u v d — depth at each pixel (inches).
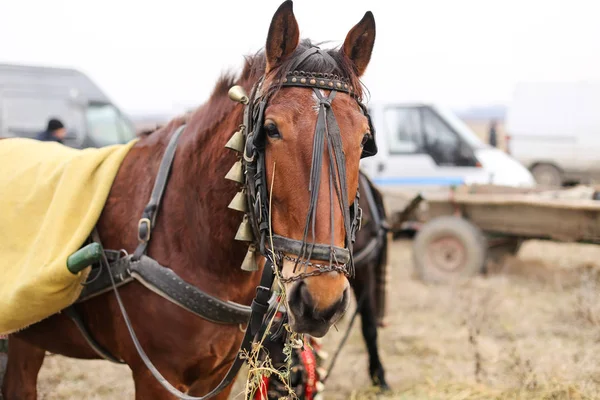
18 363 109.6
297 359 108.5
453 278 263.7
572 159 500.4
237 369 82.8
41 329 101.7
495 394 138.2
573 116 500.4
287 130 68.6
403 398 145.3
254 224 77.1
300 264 67.1
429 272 271.4
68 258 84.5
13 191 97.9
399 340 198.7
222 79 88.9
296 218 68.1
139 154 95.0
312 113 69.1
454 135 346.3
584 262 306.8
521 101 522.3
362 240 160.2
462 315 207.6
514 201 248.2
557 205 238.7
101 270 89.7
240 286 88.0
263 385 91.8
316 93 70.4
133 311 88.3
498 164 342.6
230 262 85.3
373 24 78.6
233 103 85.1
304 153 67.7
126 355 91.0
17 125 401.1
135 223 89.7
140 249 87.4
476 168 340.2
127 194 92.2
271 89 71.5
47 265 85.7
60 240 87.9
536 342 179.0
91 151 99.9
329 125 68.3
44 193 95.1
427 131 351.3
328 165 67.5
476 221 271.1
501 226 264.2
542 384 135.7
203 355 87.4
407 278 281.7
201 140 87.0
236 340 90.5
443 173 343.9
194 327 85.3
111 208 92.0
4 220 95.4
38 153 106.3
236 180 78.3
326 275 65.9
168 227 87.6
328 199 66.7
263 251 74.2
